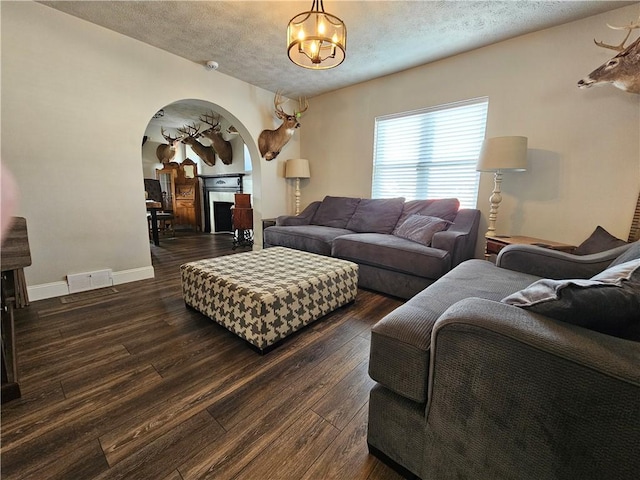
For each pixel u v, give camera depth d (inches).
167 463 38.6
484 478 30.2
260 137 154.9
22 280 87.4
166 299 95.6
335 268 83.4
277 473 37.6
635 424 21.9
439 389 32.4
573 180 93.2
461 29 94.9
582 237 93.1
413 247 94.9
